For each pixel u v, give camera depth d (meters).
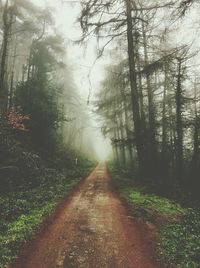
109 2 16.33
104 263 6.48
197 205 13.38
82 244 7.61
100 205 12.59
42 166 21.45
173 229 8.91
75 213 11.02
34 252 7.03
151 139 21.05
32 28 29.45
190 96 26.64
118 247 7.43
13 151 18.33
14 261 6.50
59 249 7.25
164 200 13.42
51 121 26.33
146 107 26.31
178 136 20.61
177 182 18.98
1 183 15.20
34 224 9.16
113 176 25.80
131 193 15.11
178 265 6.36
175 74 20.48
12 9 23.11
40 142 26.17
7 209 10.95
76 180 22.39
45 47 31.27
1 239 7.71
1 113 18.62
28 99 25.53
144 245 7.57
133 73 18.50
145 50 21.61
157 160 21.09
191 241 7.82
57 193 15.56
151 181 17.91
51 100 28.67
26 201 12.79
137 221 9.86
